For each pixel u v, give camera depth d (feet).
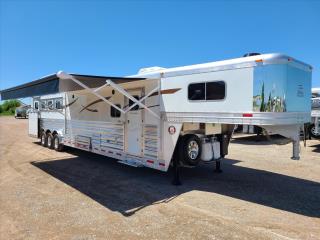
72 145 30.22
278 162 27.76
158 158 19.72
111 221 13.48
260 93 14.56
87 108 27.22
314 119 38.42
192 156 19.35
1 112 173.58
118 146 23.39
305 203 16.03
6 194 17.49
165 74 18.88
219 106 16.05
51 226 12.92
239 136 51.60
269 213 14.53
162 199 16.63
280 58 14.69
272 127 15.51
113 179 21.16
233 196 17.21
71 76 16.47
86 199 16.60
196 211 14.76
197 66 17.25
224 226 12.95
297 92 16.03
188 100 17.57
